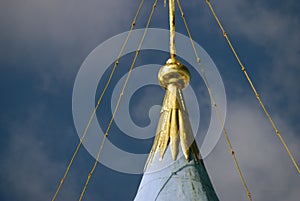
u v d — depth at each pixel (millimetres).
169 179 40062
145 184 40594
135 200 40125
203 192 39688
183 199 39062
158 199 39250
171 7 46406
